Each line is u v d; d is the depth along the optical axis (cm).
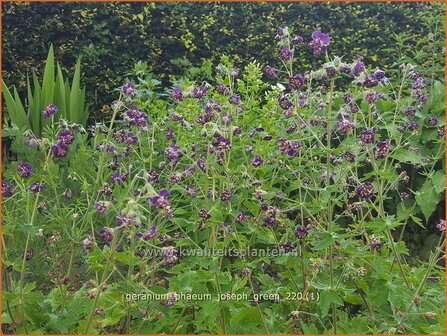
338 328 317
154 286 292
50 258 364
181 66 708
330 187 312
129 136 420
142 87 650
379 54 717
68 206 409
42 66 688
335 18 723
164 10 716
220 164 444
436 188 482
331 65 315
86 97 690
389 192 528
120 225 267
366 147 344
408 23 722
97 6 698
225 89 466
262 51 707
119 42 698
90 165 481
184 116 476
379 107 528
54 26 690
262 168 434
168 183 392
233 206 409
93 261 296
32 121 608
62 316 291
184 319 313
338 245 349
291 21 723
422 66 625
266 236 344
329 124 318
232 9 719
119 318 293
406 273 340
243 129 503
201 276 297
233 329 299
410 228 525
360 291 336
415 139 524
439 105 540
